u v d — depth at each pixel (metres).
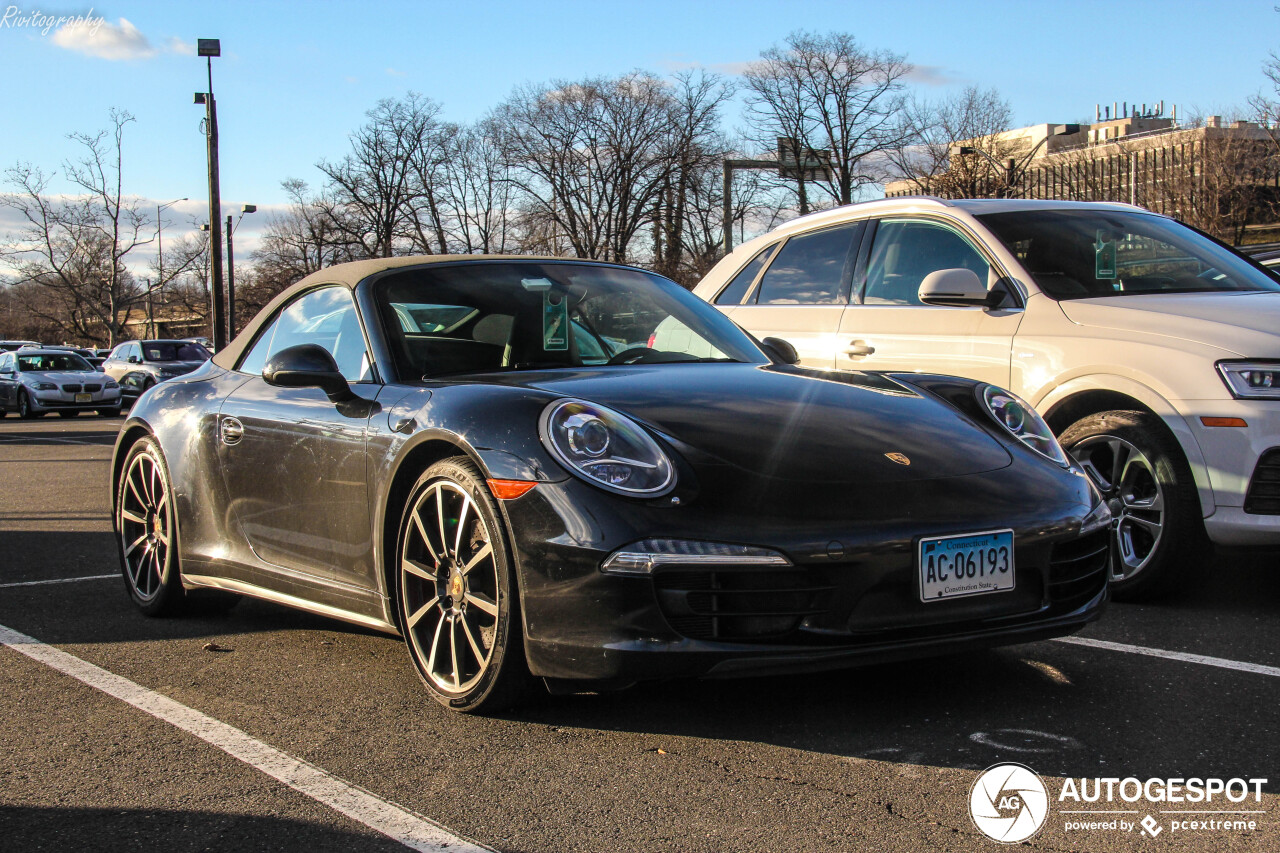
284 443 3.32
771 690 2.89
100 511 6.79
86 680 3.09
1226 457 3.62
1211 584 4.22
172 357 24.09
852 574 2.42
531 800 2.20
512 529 2.51
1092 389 3.97
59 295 50.97
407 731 2.62
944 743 2.49
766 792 2.22
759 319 5.38
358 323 3.35
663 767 2.36
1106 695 2.83
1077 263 4.43
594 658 2.40
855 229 5.18
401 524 2.88
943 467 2.70
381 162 48.69
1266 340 3.66
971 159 39.59
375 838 2.04
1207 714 2.67
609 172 47.03
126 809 2.19
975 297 4.36
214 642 3.52
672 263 46.25
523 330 3.35
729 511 2.42
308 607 3.31
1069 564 2.77
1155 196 35.81
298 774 2.36
